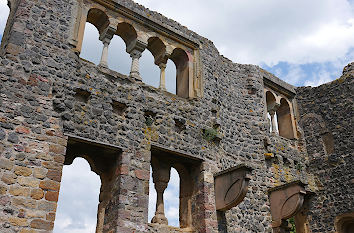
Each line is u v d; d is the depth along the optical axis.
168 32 13.15
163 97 11.91
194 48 13.82
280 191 13.24
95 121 10.02
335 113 16.59
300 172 15.71
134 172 10.11
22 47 9.52
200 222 11.09
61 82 9.80
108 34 11.66
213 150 12.38
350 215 14.49
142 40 12.27
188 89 12.92
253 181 13.49
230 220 11.88
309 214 15.66
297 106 17.86
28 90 9.19
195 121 12.32
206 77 13.58
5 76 8.98
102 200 10.35
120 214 9.38
